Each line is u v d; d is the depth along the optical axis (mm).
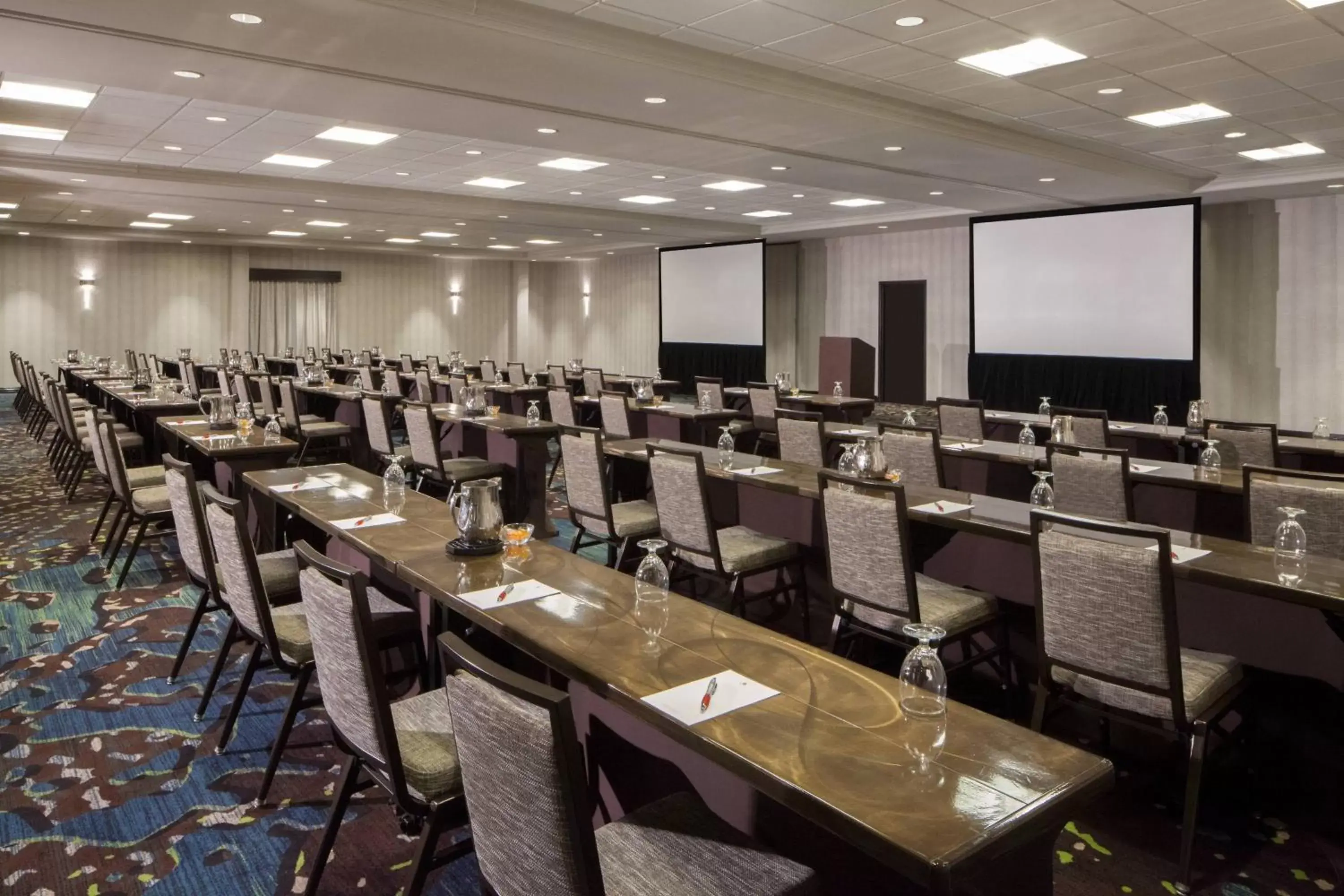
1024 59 5609
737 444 8477
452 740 2084
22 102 6828
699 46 5430
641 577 2096
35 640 4125
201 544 3135
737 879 1584
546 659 1926
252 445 4812
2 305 16328
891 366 14719
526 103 6145
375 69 5336
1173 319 10070
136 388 9203
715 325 16078
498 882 1565
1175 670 2291
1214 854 2465
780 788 1369
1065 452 4277
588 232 14875
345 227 14445
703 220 13914
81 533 6254
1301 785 2717
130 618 4441
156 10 4332
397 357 20172
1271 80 5992
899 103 6633
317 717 3352
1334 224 9875
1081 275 10875
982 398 12031
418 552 2693
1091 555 2381
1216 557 2600
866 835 1243
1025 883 1349
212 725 3271
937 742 1499
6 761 3012
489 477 5996
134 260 17297
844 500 2982
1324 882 2344
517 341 21406
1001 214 11641
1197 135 7641
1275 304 10336
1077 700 2551
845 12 4805
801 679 1764
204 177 9922
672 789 1996
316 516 3141
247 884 2357
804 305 15883
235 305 18172
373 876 2398
